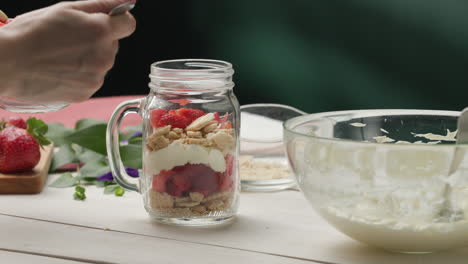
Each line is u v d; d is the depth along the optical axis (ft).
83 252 2.79
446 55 11.36
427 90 11.57
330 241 2.92
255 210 3.43
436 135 3.12
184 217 3.12
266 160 4.14
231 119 3.21
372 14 11.48
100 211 3.40
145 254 2.76
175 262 2.67
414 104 11.66
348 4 11.53
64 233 3.05
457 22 11.19
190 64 3.35
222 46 12.00
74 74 2.99
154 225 3.17
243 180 3.78
